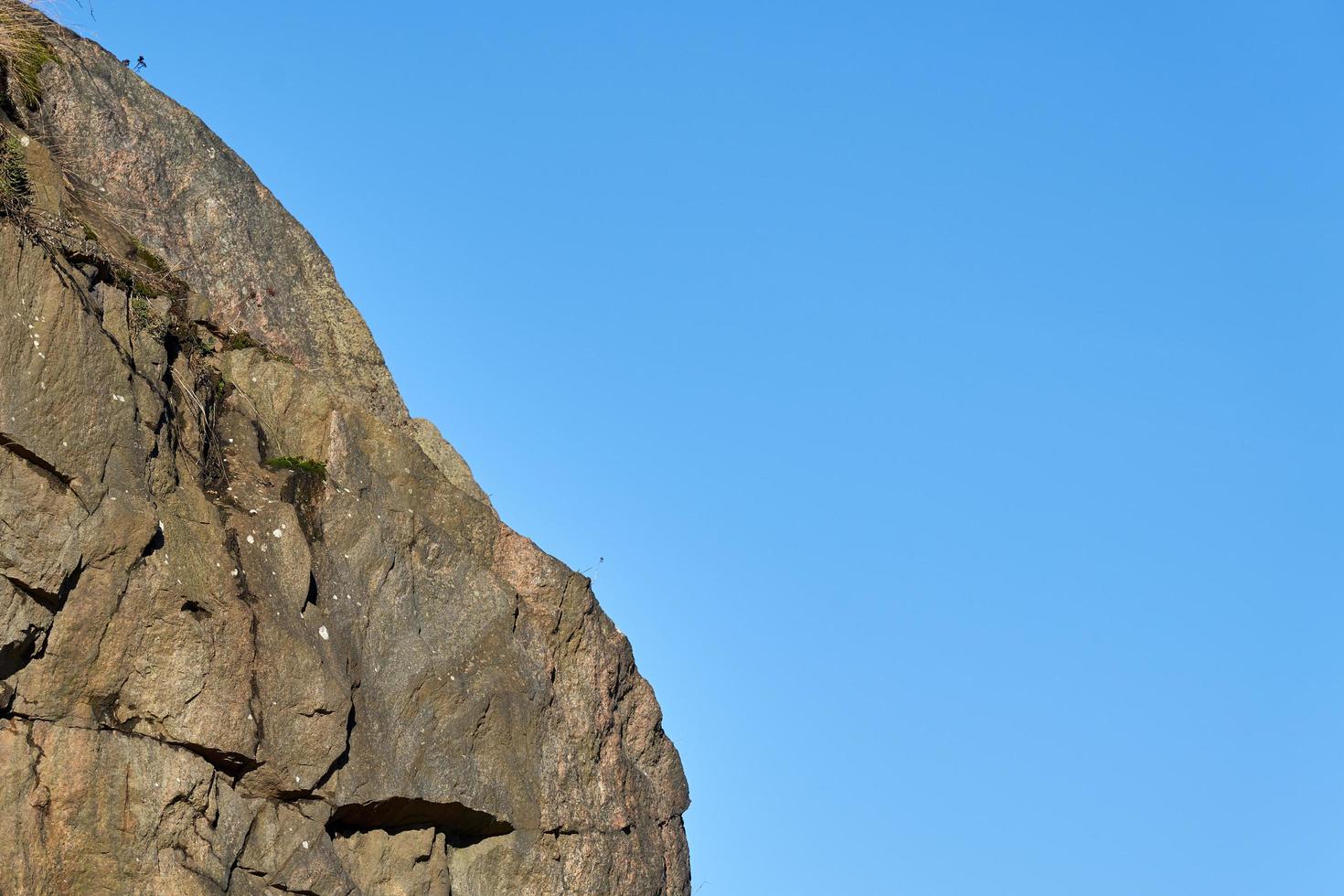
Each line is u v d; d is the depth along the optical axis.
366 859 12.05
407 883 12.23
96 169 13.10
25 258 10.45
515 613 13.56
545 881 13.15
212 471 11.89
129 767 10.29
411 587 12.80
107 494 10.47
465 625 13.18
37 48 12.91
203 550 11.07
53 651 10.09
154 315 11.80
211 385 12.41
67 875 9.90
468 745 12.69
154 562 10.64
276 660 11.22
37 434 10.18
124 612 10.45
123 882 10.10
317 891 11.25
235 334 13.14
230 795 10.88
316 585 12.02
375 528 12.61
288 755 11.20
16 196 10.84
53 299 10.52
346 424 13.29
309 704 11.33
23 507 9.97
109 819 10.13
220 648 10.87
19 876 9.62
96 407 10.62
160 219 13.43
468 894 12.74
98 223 12.56
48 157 11.54
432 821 12.52
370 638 12.31
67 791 9.98
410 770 12.18
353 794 11.70
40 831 9.81
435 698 12.54
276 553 11.66
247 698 10.98
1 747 9.74
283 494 12.26
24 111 12.66
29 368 10.25
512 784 13.02
